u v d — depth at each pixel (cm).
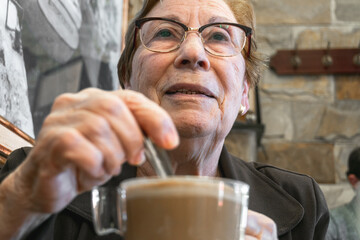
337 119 347
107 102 55
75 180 59
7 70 109
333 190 320
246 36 121
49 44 134
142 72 111
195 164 110
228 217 53
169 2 118
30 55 122
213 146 110
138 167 112
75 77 155
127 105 58
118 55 200
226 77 108
